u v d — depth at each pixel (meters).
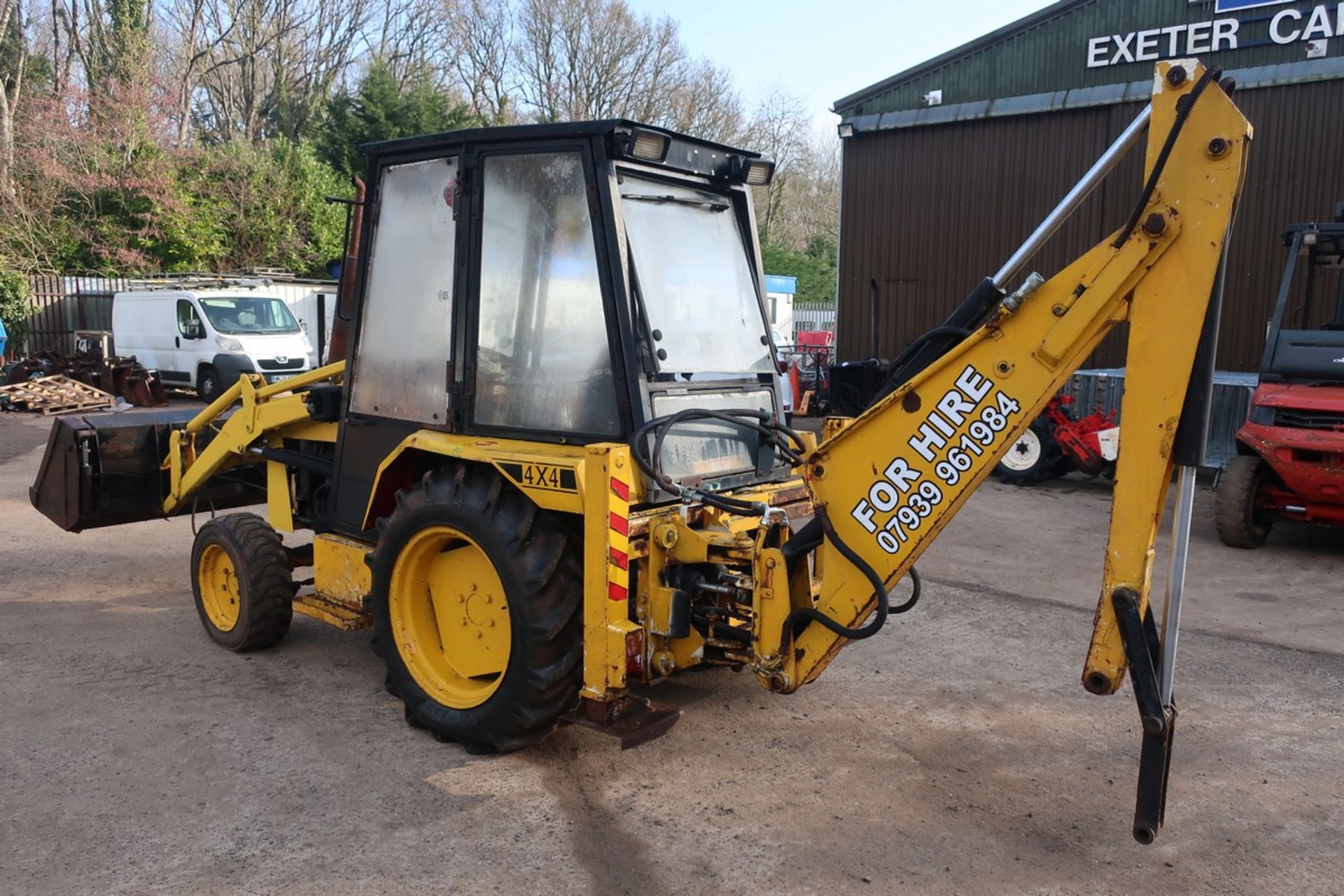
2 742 3.99
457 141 4.03
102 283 21.27
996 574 6.84
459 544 3.99
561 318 3.85
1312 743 4.17
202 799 3.55
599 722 3.51
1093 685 2.96
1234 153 2.73
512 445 3.87
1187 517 2.90
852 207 15.67
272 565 4.92
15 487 9.20
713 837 3.36
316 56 34.81
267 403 5.11
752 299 4.47
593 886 3.06
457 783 3.70
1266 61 12.48
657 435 3.68
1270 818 3.54
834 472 3.39
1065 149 13.86
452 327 4.08
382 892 3.01
